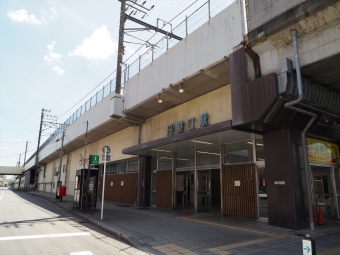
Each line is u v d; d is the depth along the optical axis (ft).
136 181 59.77
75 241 23.73
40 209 51.93
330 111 29.91
